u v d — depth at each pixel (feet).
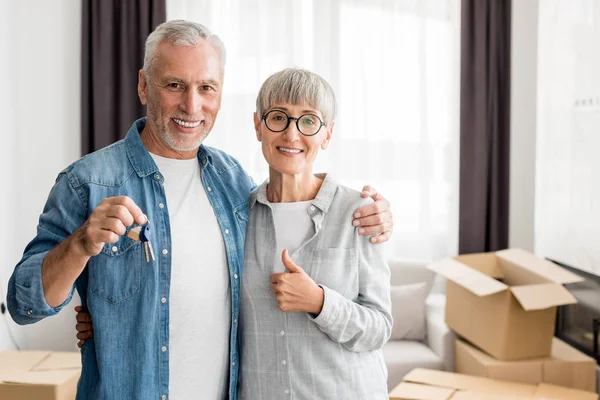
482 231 13.76
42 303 4.20
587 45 10.89
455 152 14.06
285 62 13.61
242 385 5.14
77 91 12.94
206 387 4.90
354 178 13.94
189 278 4.86
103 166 4.81
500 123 13.83
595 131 10.64
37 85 12.66
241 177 5.58
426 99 13.83
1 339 11.04
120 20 12.83
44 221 4.62
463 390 9.18
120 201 4.04
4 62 11.62
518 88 13.80
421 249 14.08
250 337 5.09
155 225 4.84
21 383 8.78
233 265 5.08
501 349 9.91
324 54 13.67
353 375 5.05
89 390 4.71
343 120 13.82
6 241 11.53
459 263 10.73
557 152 12.21
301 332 4.97
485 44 13.52
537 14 13.66
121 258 4.63
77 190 4.64
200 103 4.82
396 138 13.96
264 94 4.97
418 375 9.76
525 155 13.94
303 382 4.95
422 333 12.06
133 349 4.64
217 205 5.16
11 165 11.85
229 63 13.51
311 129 4.92
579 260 11.27
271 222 5.18
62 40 12.80
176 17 13.37
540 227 13.16
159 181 4.95
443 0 13.76
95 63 12.74
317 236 5.08
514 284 11.19
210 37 4.88
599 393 10.09
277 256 5.08
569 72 11.63
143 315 4.65
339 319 4.75
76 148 13.03
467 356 10.57
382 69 13.76
